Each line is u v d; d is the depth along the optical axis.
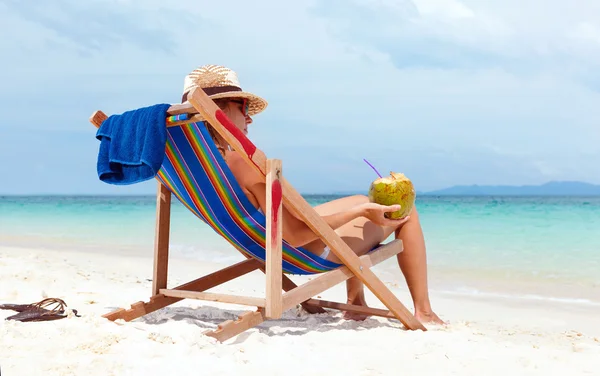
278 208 2.51
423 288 3.36
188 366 2.28
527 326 3.86
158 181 3.14
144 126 2.38
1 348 2.37
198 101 2.20
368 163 3.05
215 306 3.98
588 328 3.83
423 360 2.57
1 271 5.17
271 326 3.21
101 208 29.16
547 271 6.86
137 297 4.24
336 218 2.86
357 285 3.56
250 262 3.43
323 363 2.47
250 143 2.41
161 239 3.15
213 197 2.65
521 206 31.11
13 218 19.36
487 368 2.50
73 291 4.44
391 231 3.34
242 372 2.27
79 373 2.12
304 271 3.00
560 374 2.46
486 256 8.19
